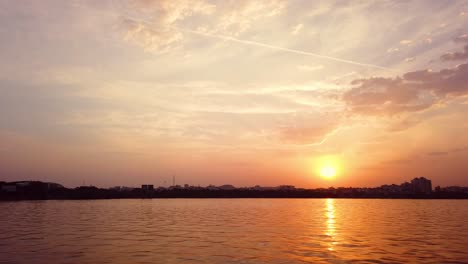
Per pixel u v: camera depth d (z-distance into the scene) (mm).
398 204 183500
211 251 38031
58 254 36594
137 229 59344
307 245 42156
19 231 56625
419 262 33000
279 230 57719
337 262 32844
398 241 45594
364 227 62875
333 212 108938
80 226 64375
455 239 47562
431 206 158500
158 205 158000
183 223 70375
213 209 124000
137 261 33188
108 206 147500
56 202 196125
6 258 34750
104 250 38781
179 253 36969
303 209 126250
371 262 32906
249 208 132000
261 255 35969
